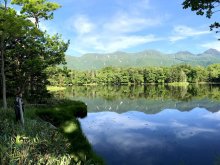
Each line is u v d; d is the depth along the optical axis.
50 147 10.41
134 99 64.56
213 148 21.55
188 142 23.62
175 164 18.05
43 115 23.73
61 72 34.84
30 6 30.16
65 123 22.39
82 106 37.06
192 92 86.12
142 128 29.69
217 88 111.19
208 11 10.14
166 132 27.64
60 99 39.59
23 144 9.23
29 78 32.50
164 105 50.75
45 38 30.23
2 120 14.51
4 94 23.16
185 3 10.35
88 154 16.39
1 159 7.63
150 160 18.89
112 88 126.38
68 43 32.16
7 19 21.09
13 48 27.48
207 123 32.31
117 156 19.77
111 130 28.44
